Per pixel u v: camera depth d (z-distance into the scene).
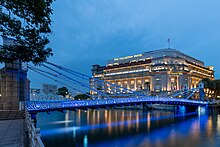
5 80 31.77
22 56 12.73
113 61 197.50
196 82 173.25
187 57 173.88
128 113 100.31
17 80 32.69
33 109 35.19
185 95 128.75
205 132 47.97
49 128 50.19
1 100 31.11
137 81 169.12
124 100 57.03
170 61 153.50
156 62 158.00
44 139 38.75
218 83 130.00
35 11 11.23
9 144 12.41
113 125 57.22
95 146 34.81
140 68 167.75
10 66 32.06
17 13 10.94
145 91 144.88
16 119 24.72
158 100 71.75
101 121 65.56
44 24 12.40
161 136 43.53
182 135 44.69
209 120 71.12
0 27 10.99
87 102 47.03
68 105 42.72
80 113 99.94
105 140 39.06
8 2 10.18
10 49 12.29
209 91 141.00
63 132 45.31
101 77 194.00
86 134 43.88
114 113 100.44
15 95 32.19
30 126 10.16
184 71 151.38
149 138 41.62
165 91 141.62
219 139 40.44
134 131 48.69
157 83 151.88
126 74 174.00
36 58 13.30
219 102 114.56
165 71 148.75
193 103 94.19
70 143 36.12
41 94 72.94
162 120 70.19
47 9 11.95
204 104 99.31
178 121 67.75
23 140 13.45
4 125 19.86
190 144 36.94
